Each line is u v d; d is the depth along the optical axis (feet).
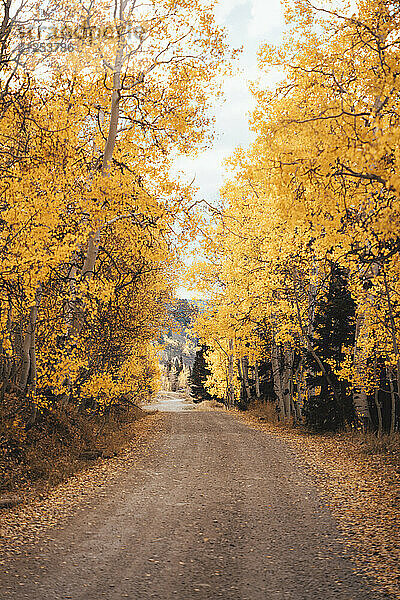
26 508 28.50
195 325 101.81
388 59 24.56
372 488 33.65
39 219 30.86
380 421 52.90
